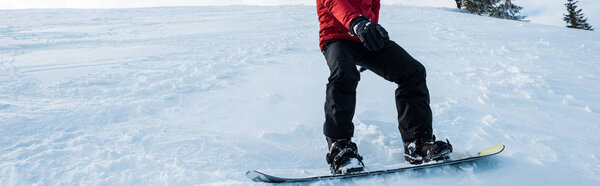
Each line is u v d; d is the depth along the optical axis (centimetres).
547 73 420
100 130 203
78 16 1079
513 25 1109
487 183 140
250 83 341
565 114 259
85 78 337
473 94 317
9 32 712
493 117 244
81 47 548
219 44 594
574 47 695
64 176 143
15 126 198
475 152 173
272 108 265
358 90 330
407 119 162
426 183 140
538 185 139
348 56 160
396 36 743
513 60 506
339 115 152
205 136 196
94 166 150
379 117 252
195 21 980
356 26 146
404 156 171
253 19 1029
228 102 275
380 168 155
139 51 513
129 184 136
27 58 445
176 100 272
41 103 251
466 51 573
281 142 196
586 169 155
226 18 1057
